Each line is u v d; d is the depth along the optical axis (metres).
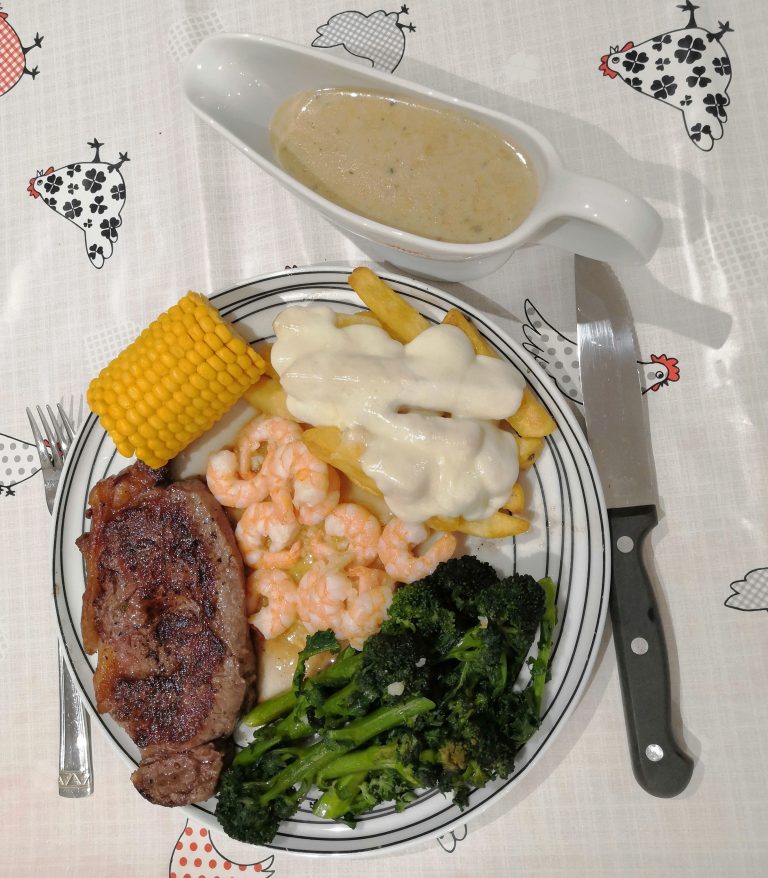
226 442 0.40
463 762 0.33
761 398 0.37
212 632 0.37
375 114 0.34
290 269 0.37
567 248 0.33
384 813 0.37
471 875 0.38
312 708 0.36
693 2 0.38
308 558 0.40
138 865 0.40
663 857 0.36
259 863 0.39
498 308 0.39
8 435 0.43
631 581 0.36
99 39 0.43
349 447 0.36
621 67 0.39
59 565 0.40
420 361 0.36
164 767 0.37
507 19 0.40
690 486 0.37
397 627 0.35
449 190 0.33
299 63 0.33
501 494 0.36
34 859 0.41
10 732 0.42
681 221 0.38
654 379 0.37
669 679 0.35
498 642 0.34
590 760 0.37
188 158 0.42
